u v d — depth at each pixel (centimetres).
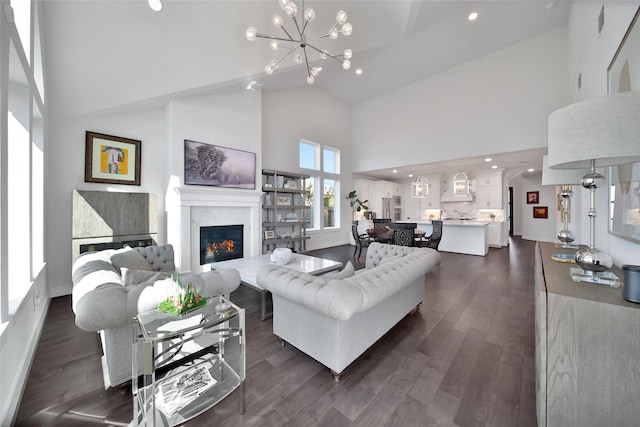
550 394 110
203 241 442
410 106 682
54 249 326
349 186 822
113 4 324
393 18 440
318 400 151
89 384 165
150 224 385
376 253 324
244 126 495
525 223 929
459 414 141
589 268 131
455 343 215
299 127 666
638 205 134
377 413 142
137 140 393
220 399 144
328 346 168
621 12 169
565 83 462
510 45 516
